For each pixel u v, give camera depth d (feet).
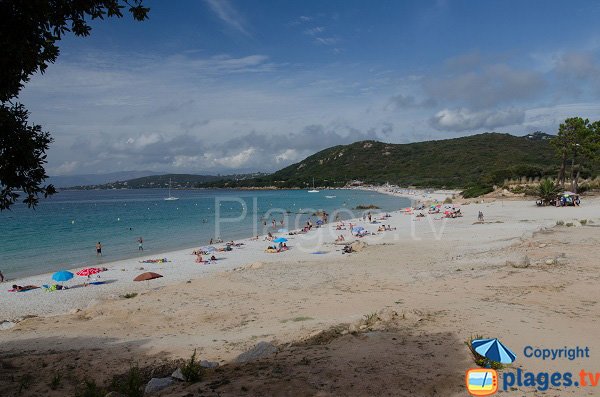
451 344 31.07
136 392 26.61
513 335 33.19
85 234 178.40
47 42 22.22
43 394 28.84
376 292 59.00
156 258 114.73
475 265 72.02
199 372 29.04
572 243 82.07
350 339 34.35
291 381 24.30
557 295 46.85
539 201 201.26
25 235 176.14
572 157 229.25
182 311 55.21
